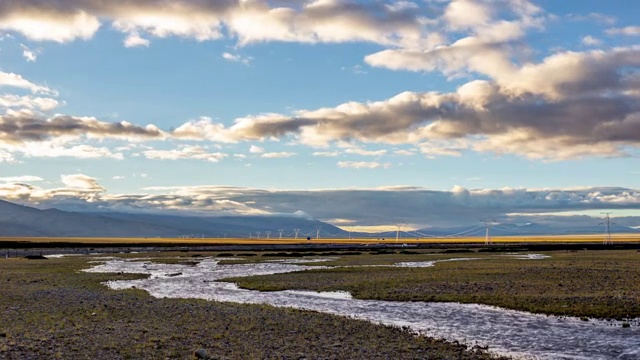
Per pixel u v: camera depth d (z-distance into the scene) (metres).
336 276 70.19
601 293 49.25
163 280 67.12
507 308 42.00
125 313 37.28
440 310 41.31
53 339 27.95
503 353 27.38
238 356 25.12
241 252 163.00
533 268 79.06
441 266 87.75
